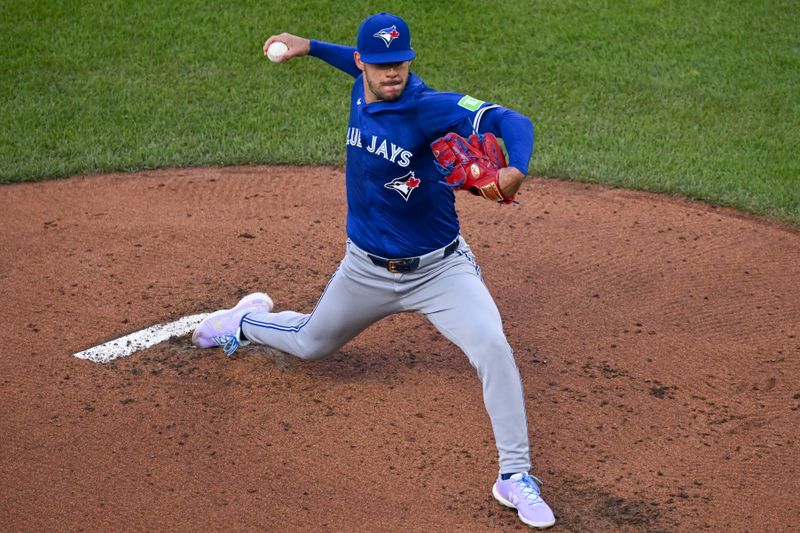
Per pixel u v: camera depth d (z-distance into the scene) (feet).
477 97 120.06
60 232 88.12
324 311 59.31
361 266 55.93
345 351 69.82
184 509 53.16
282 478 56.03
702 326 73.87
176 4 136.67
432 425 61.31
